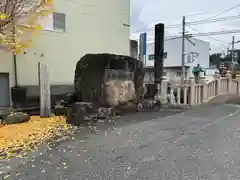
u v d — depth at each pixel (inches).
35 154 151.1
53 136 194.1
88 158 141.2
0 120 245.4
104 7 414.9
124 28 451.5
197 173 116.3
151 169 122.6
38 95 324.5
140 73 334.0
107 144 168.9
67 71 368.8
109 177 114.5
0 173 121.7
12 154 151.5
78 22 380.5
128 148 158.6
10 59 309.0
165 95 366.3
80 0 380.5
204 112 302.2
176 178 111.3
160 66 371.2
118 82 297.7
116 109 290.7
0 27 176.1
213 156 139.3
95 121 249.4
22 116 244.5
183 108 334.6
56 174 119.3
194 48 1071.0
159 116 279.0
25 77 323.0
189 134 191.9
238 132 195.8
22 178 115.2
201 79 395.9
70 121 246.5
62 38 361.1
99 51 412.8
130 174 117.3
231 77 457.7
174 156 140.9
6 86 311.1
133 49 658.2
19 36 201.5
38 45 333.7
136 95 325.1
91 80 291.6
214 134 190.2
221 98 402.9
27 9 211.5
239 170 119.0
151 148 157.2
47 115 271.9
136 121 249.8
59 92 353.1
